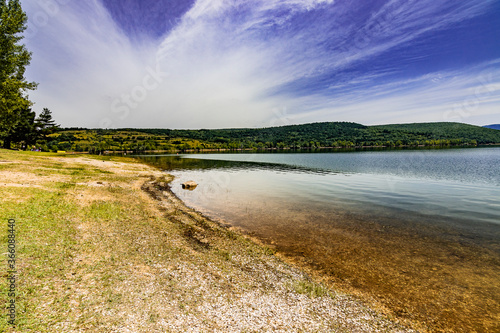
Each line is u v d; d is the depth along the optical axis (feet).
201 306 28.04
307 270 42.32
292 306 30.94
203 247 47.98
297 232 61.05
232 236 56.54
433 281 39.29
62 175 100.53
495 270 42.70
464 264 44.83
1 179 72.18
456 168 200.13
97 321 22.58
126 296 27.37
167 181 142.00
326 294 34.88
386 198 101.19
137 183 118.93
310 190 119.85
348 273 41.60
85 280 29.09
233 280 35.88
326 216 75.00
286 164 273.95
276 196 105.29
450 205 89.15
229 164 277.85
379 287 37.55
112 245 40.68
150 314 24.95
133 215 61.16
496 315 31.55
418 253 49.47
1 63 103.60
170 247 44.75
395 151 451.94
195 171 206.90
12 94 108.06
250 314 27.99
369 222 69.10
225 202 93.30
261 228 63.62
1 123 116.16
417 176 166.50
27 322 20.76
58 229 42.37
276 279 38.11
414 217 74.08
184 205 85.66
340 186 131.75
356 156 367.04
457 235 59.26
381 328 28.45
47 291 25.66
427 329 28.89
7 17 103.86
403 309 32.45
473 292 36.42
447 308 32.81
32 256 31.94
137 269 34.14
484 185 130.41
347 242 54.95
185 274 35.22
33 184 72.79
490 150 402.72
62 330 20.67
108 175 127.95
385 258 47.24
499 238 57.21
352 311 31.32
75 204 59.57
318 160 318.45
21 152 175.42
